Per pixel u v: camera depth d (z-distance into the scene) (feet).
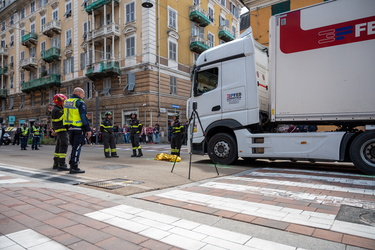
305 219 10.44
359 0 19.88
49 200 12.85
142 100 78.89
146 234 9.03
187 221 10.26
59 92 106.52
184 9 91.91
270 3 60.03
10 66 135.85
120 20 84.89
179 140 34.83
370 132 19.54
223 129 27.48
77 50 98.27
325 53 21.03
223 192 14.75
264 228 9.62
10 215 10.75
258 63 25.66
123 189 15.24
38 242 8.36
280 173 21.16
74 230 9.32
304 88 21.81
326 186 16.24
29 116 122.21
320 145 21.33
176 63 87.92
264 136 23.68
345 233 9.11
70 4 101.76
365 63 19.58
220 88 26.37
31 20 122.21
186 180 18.37
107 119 35.22
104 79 88.89
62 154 23.22
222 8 113.60
